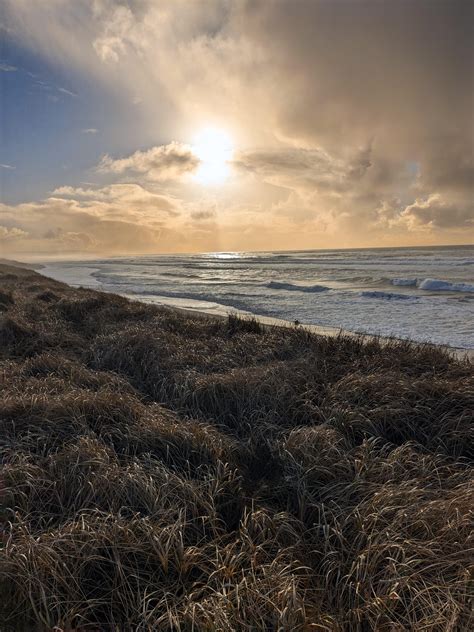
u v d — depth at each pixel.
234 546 2.77
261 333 9.34
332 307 17.89
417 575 2.39
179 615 2.27
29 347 8.16
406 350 6.97
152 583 2.50
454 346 10.20
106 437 4.21
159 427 4.28
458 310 15.84
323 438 3.99
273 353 7.39
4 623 2.23
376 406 4.68
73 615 2.26
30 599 2.24
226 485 3.48
